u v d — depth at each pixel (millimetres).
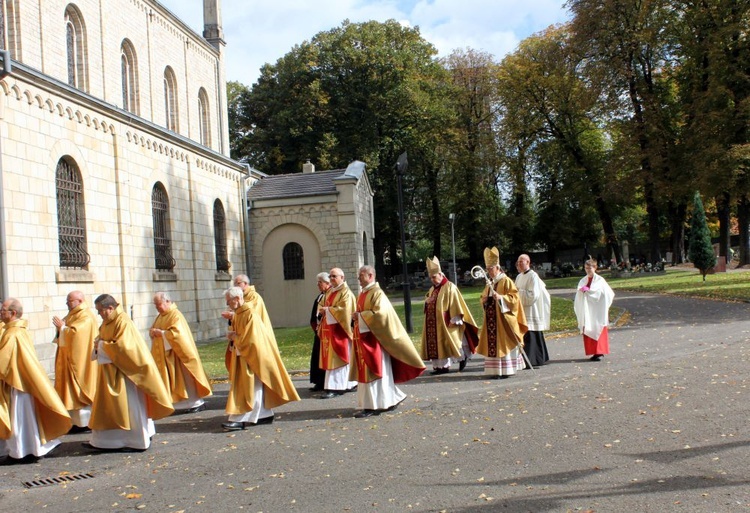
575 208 56656
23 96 14547
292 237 28000
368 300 9688
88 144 17094
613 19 39781
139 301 19219
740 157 33875
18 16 16719
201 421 9984
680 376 10422
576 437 7375
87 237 16766
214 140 30109
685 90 40531
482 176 53750
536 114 48188
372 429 8602
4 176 13820
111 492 6645
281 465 7180
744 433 7031
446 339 12609
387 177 51531
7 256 13727
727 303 21547
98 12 20531
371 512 5480
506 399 9797
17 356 7961
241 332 9336
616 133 45906
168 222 21641
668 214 52438
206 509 5895
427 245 77188
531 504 5395
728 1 35656
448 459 6902
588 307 12820
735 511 4965
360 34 48781
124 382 8289
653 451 6633
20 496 6695
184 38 27281
